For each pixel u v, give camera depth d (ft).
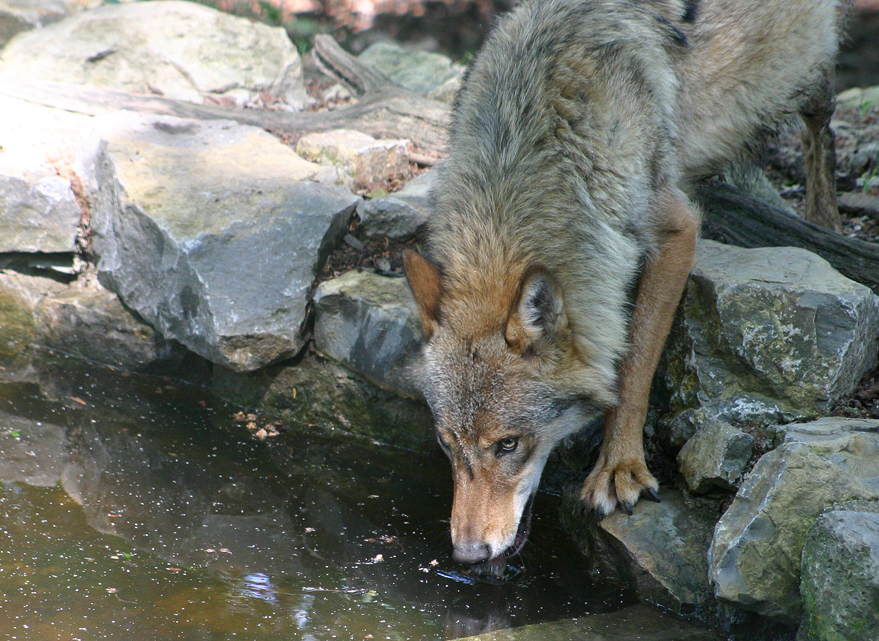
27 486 25.44
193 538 23.85
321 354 32.30
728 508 21.08
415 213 34.58
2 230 35.12
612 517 23.93
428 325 23.07
